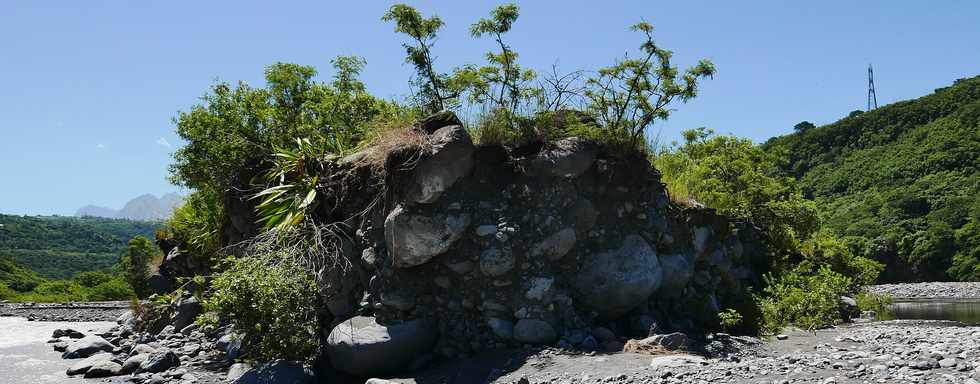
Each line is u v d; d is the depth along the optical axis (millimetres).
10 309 25531
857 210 57469
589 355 7816
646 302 9469
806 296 12461
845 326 12234
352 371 8203
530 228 8758
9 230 103250
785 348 8898
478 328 8562
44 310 24250
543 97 9883
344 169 9898
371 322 8547
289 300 8555
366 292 8984
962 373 5957
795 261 15828
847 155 72312
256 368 8289
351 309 9195
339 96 13234
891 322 13352
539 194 8883
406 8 10031
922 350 7438
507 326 8383
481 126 9133
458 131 8656
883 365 6449
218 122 13141
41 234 108000
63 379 9234
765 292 12938
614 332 9055
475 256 8602
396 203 8672
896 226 51156
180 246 15070
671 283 9852
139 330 12227
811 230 17875
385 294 8609
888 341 9250
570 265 9000
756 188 16906
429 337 8508
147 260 27594
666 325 9570
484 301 8523
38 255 92938
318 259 9117
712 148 18766
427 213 8523
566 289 8906
